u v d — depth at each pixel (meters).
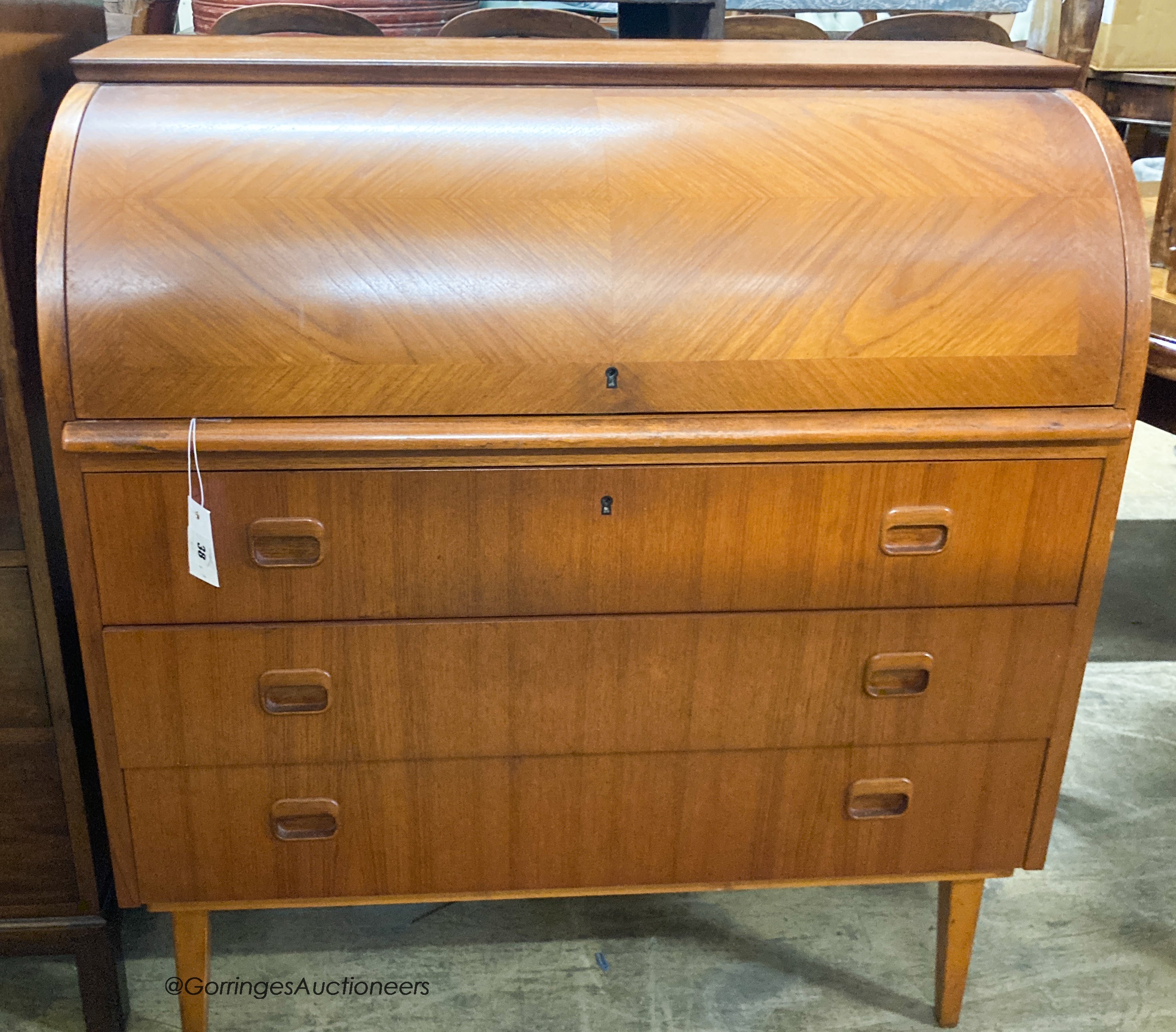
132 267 1.19
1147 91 3.40
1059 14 3.54
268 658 1.33
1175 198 1.80
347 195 1.22
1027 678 1.43
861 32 2.29
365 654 1.34
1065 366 1.29
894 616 1.38
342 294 1.21
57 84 1.45
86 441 1.19
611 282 1.24
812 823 1.50
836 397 1.28
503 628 1.34
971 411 1.30
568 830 1.47
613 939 1.78
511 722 1.39
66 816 1.47
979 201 1.28
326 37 1.59
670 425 1.25
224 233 1.21
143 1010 1.63
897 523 1.33
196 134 1.23
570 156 1.26
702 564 1.33
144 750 1.36
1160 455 3.63
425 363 1.23
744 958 1.74
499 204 1.24
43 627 1.37
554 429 1.24
